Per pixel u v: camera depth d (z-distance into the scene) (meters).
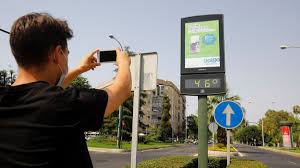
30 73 1.45
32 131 1.27
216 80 8.27
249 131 114.19
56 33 1.46
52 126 1.29
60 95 1.34
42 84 1.38
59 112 1.30
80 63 1.97
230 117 9.30
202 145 8.24
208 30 8.65
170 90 133.12
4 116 1.30
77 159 1.35
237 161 10.75
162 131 94.75
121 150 33.88
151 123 112.94
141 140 64.75
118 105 1.49
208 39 8.59
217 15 8.61
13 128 1.28
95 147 37.16
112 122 56.09
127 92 1.55
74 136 1.34
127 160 22.52
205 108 8.35
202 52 8.55
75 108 1.33
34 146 1.27
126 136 57.50
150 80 5.25
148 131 96.81
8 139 1.27
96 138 52.22
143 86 5.29
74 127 1.32
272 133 99.75
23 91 1.35
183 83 8.55
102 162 20.89
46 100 1.32
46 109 1.30
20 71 1.47
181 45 8.75
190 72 8.54
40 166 1.26
